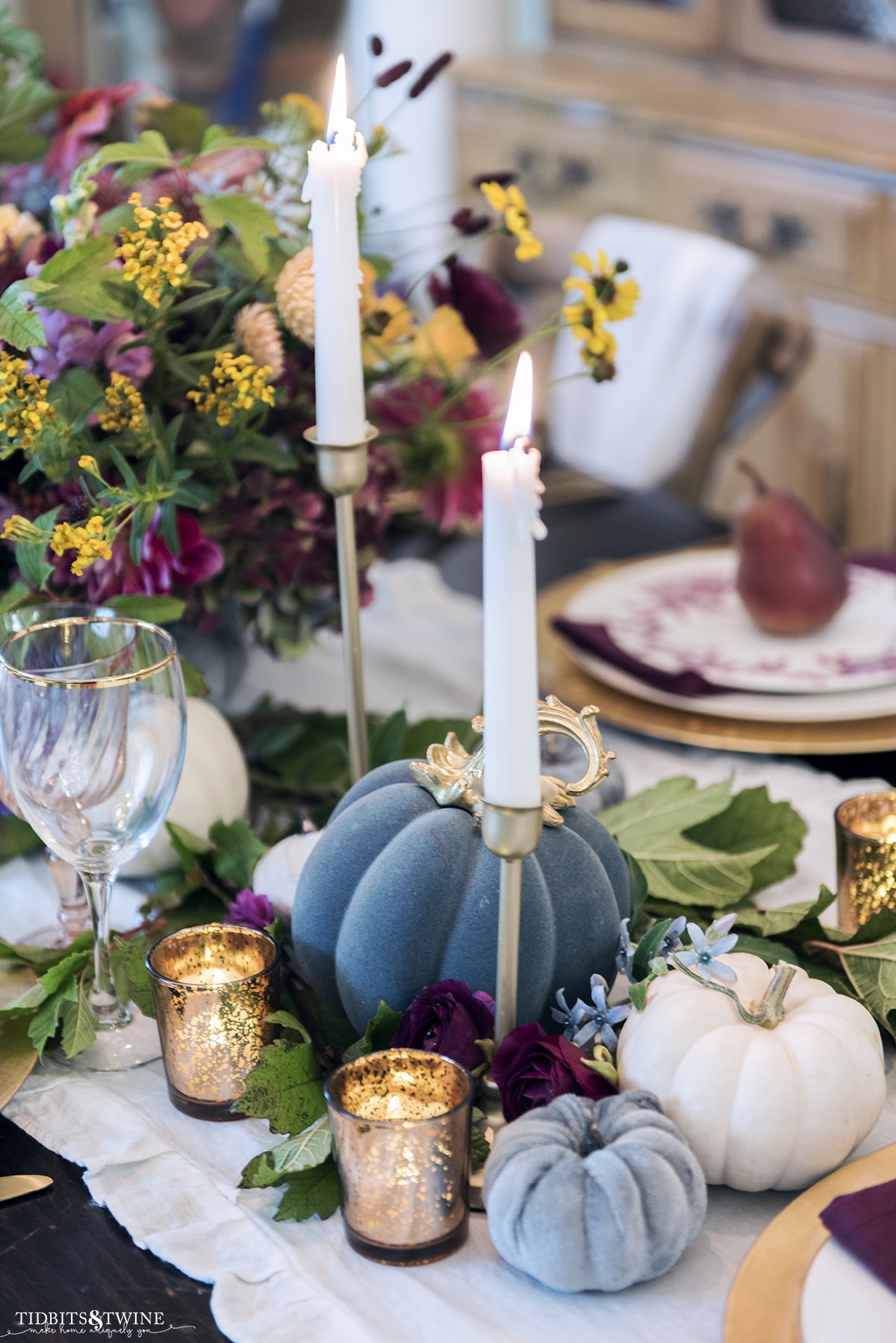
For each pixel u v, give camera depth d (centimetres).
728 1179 50
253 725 85
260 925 59
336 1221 50
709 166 222
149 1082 58
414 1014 51
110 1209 51
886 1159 50
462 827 54
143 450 68
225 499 76
